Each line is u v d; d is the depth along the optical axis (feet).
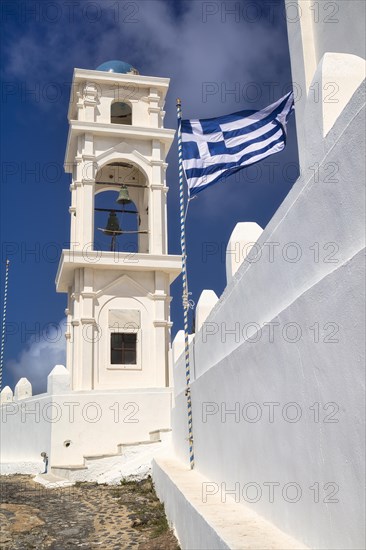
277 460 20.29
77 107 79.66
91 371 68.95
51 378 63.36
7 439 75.51
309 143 18.20
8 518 37.09
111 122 82.84
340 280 14.90
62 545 31.04
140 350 71.67
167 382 71.92
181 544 28.40
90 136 76.69
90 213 74.13
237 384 26.12
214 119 38.27
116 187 80.79
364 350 13.66
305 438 17.49
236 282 27.04
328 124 17.19
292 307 18.45
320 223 17.07
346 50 25.09
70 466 57.31
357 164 14.69
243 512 23.45
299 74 27.91
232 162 37.24
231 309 28.27
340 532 15.06
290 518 18.98
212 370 31.81
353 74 17.66
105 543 31.27
